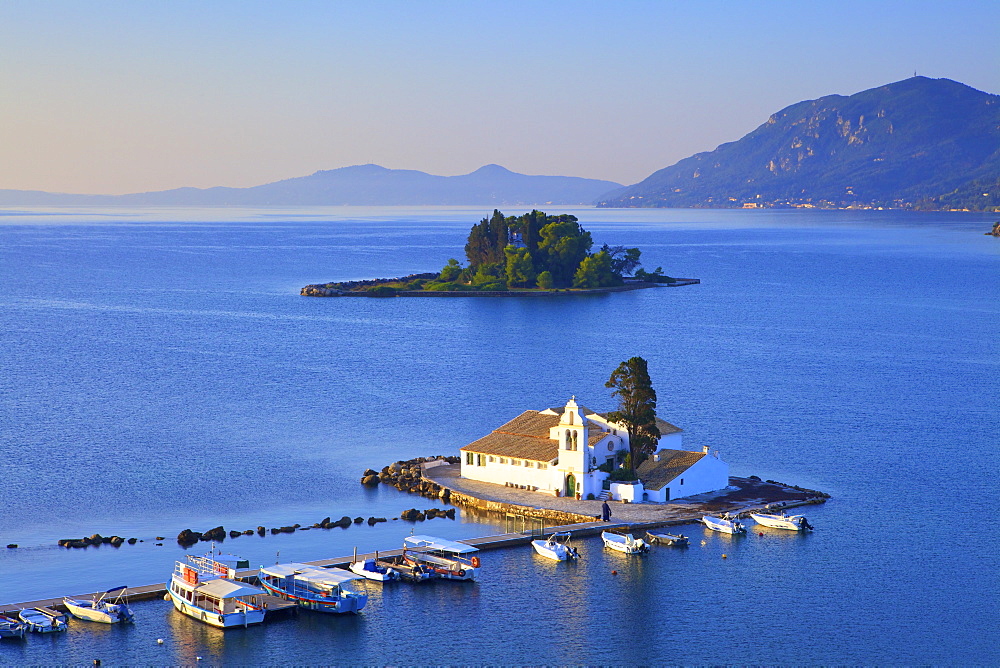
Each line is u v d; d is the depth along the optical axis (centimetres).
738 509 13838
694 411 19888
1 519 13462
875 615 10781
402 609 10906
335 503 14350
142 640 10144
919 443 17475
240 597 10631
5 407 19825
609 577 11706
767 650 10044
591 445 14412
